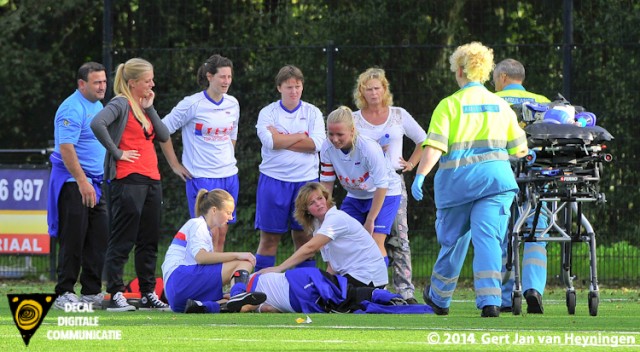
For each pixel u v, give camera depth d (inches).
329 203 1459.2
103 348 989.8
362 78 1533.0
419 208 2027.6
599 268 1998.0
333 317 1300.4
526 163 1306.6
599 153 1317.7
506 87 1464.1
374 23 2407.7
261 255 1642.5
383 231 1507.1
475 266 1272.1
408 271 1549.0
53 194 1496.1
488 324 1207.6
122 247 1440.7
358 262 1439.5
